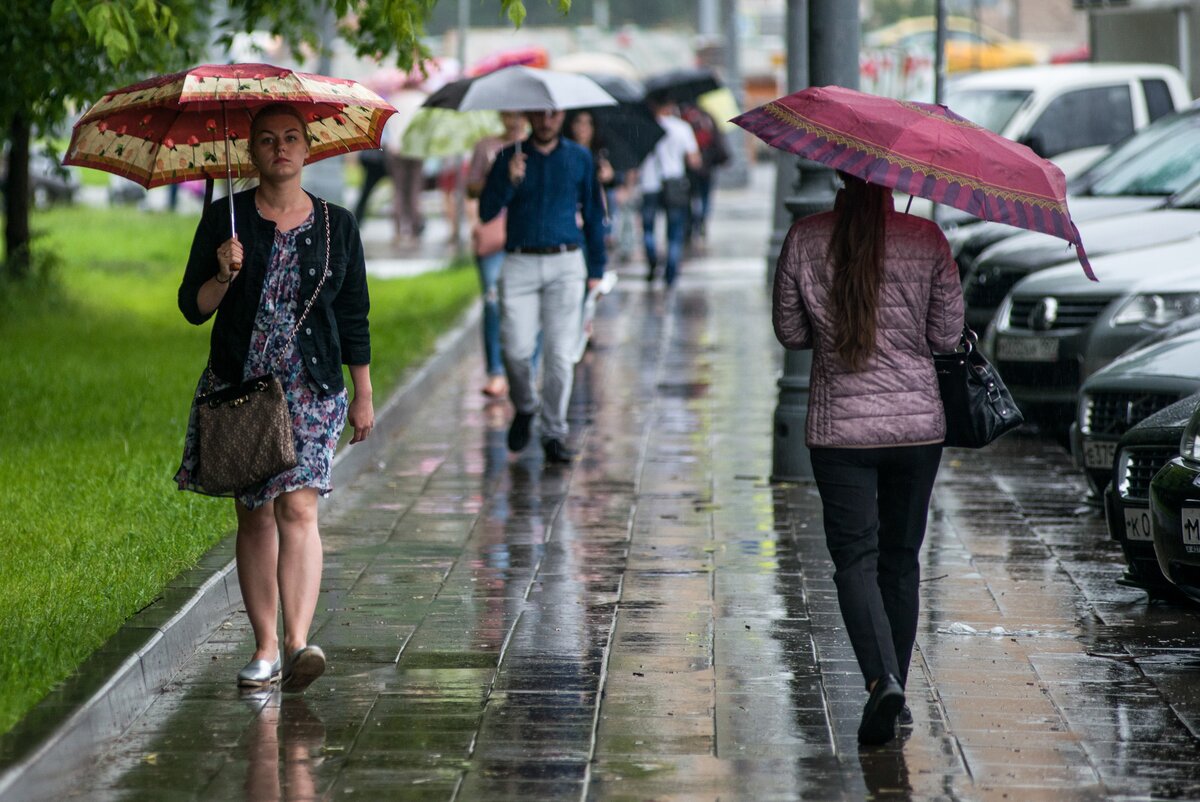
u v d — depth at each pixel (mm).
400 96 76875
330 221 18203
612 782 15719
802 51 59156
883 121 16141
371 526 26766
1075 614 21688
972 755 16500
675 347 48812
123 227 85375
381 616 21469
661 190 64000
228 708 17844
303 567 18250
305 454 18078
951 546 25484
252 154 17984
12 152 53281
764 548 25297
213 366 18047
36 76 38844
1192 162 40375
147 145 19281
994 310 36812
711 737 16969
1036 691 18516
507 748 16625
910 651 17266
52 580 21078
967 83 53750
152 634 18703
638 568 24062
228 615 21453
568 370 31766
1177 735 17078
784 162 61344
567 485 30031
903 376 16609
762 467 31656
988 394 16781
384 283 62656
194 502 25609
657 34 158000
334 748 16641
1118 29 61656
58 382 38000
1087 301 32094
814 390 16812
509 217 31625
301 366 18031
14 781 14414
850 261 16422
